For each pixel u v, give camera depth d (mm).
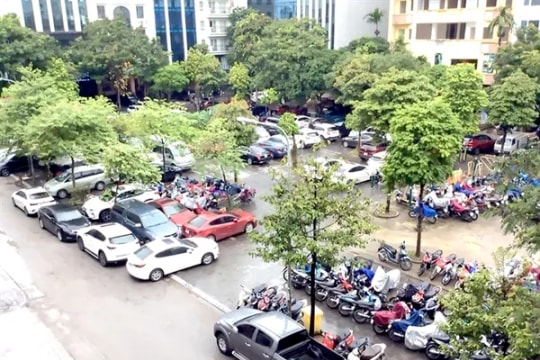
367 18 59406
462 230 23500
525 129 40000
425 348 14070
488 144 37000
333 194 14953
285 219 13703
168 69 53344
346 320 16156
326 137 40719
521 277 10914
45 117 25438
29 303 17406
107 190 27062
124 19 56375
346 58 42250
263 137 39625
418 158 19281
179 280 19203
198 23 67312
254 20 57625
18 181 32719
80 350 14656
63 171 31312
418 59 42188
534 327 8570
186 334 15516
